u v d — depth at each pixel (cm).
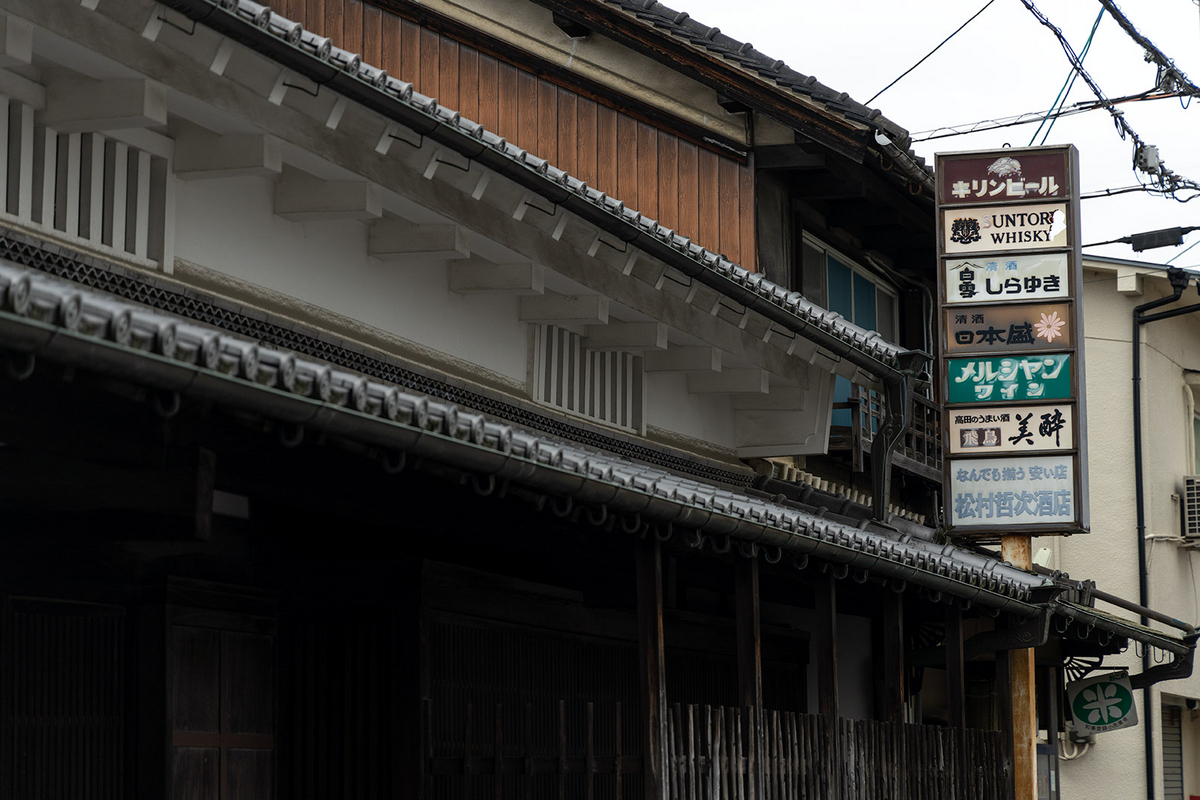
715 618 1316
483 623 987
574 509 816
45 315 471
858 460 1599
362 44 1447
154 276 793
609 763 897
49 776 761
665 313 1220
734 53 1490
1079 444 1612
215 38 720
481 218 995
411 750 901
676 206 1508
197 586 848
